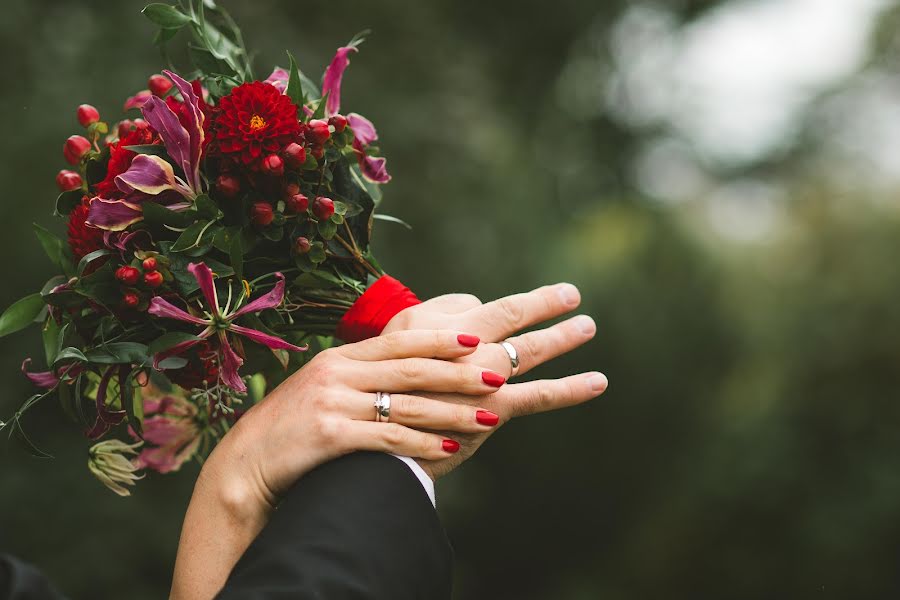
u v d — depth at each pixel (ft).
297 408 3.20
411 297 3.58
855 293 34.40
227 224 3.33
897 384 32.78
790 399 33.86
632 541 33.88
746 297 40.68
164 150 3.31
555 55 43.45
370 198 3.64
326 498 2.95
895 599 28.58
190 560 3.17
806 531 30.09
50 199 14.12
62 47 14.67
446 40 21.89
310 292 3.60
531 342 3.43
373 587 2.78
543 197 29.09
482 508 29.99
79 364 3.35
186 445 3.91
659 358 36.35
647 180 54.08
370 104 18.97
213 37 3.83
